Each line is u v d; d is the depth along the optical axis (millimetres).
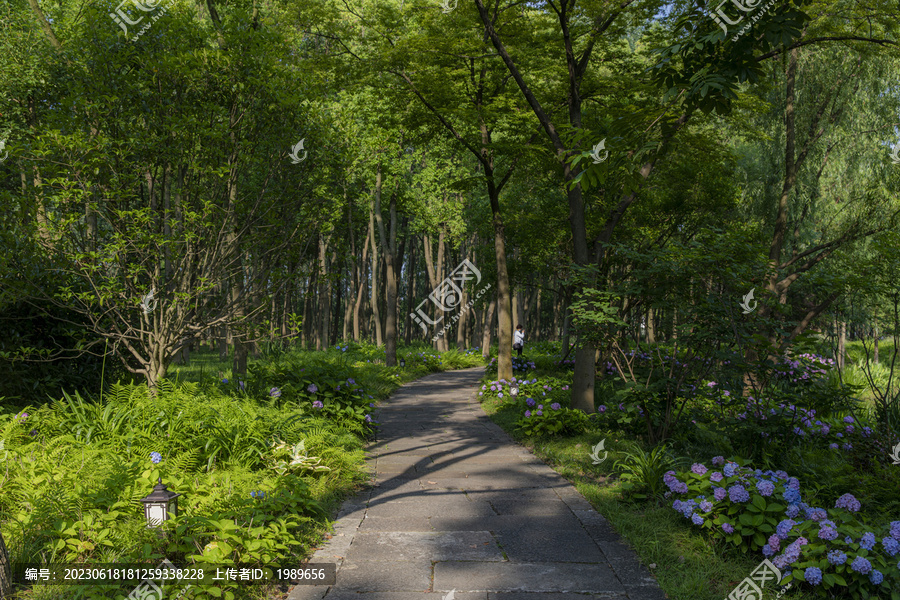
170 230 7645
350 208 22188
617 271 14734
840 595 3572
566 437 8664
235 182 7754
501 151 13969
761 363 6988
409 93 13531
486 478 6559
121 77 7328
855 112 14945
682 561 4043
